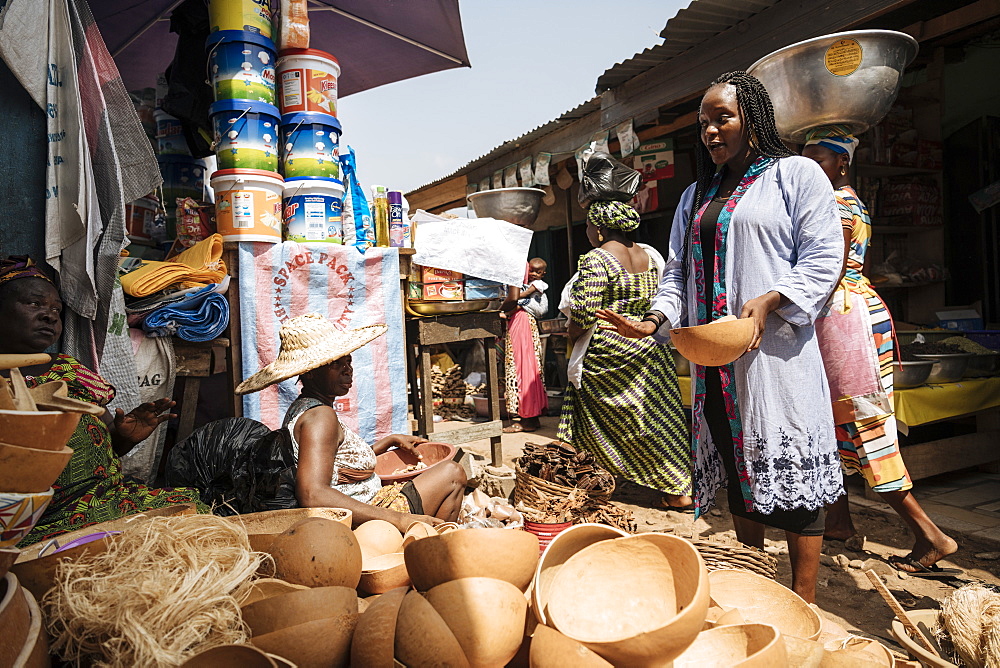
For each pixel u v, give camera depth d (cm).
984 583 289
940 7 484
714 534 366
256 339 326
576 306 409
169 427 346
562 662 113
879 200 559
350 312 355
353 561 149
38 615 113
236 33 309
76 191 262
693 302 246
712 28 486
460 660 117
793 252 219
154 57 514
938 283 574
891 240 588
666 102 554
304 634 121
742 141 228
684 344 204
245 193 318
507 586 125
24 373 214
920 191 557
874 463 297
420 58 547
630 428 409
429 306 420
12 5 247
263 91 320
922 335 464
